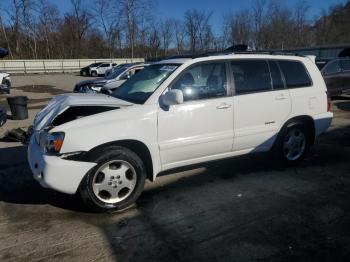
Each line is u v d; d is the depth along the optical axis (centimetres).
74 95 500
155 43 5866
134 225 379
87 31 6425
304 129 557
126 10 5819
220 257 321
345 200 435
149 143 420
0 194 465
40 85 2705
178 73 445
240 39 5031
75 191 386
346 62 1360
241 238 351
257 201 434
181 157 450
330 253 325
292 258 318
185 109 439
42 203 436
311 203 427
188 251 330
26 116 1087
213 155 477
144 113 416
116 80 1302
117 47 6225
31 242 347
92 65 4009
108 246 339
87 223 384
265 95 502
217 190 470
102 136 391
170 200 440
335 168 553
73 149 380
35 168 396
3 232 367
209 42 5194
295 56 553
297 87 538
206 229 369
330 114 573
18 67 4503
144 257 322
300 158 562
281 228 369
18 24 5850
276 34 5081
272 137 520
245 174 527
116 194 407
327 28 5625
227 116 470
